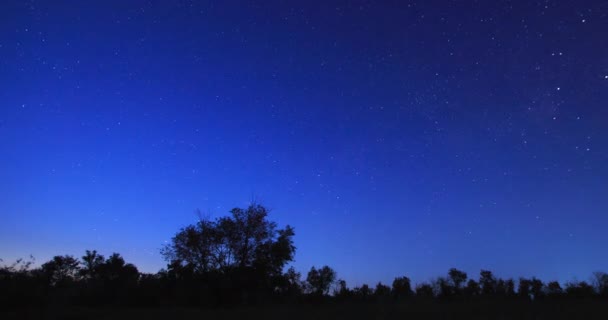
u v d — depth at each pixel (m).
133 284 39.66
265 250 43.09
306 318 22.30
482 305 26.56
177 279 41.25
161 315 25.56
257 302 38.25
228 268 41.88
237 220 43.47
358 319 21.59
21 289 26.53
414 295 37.38
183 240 42.34
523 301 30.75
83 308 29.34
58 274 38.44
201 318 23.52
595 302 28.56
